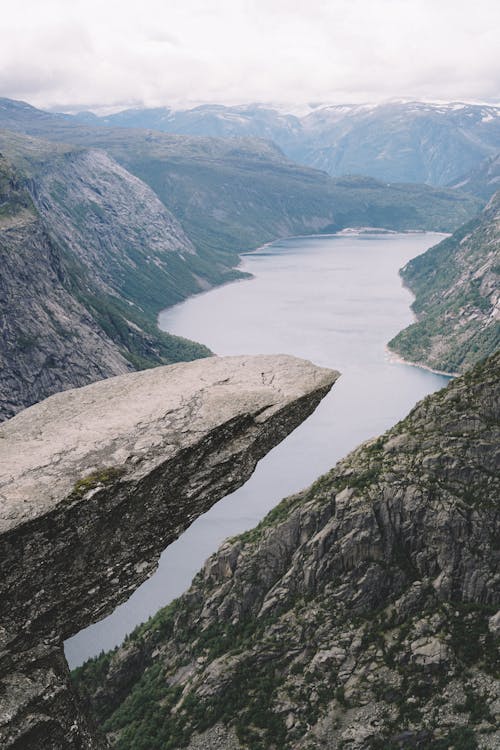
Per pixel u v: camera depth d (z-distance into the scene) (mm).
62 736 18375
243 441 21656
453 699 89312
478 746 82875
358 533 105938
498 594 98562
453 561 101312
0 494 18062
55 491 18422
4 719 17438
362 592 103250
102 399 22625
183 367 24359
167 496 20453
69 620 19484
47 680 18453
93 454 19781
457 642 95188
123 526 19719
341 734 89125
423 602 100875
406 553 104938
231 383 23141
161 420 21250
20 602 18312
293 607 106188
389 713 90000
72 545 18719
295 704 94188
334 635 100375
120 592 20203
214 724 95812
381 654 96562
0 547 17531
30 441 20344
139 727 100312
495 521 102000
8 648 18281
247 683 99375
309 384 23062
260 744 91062
